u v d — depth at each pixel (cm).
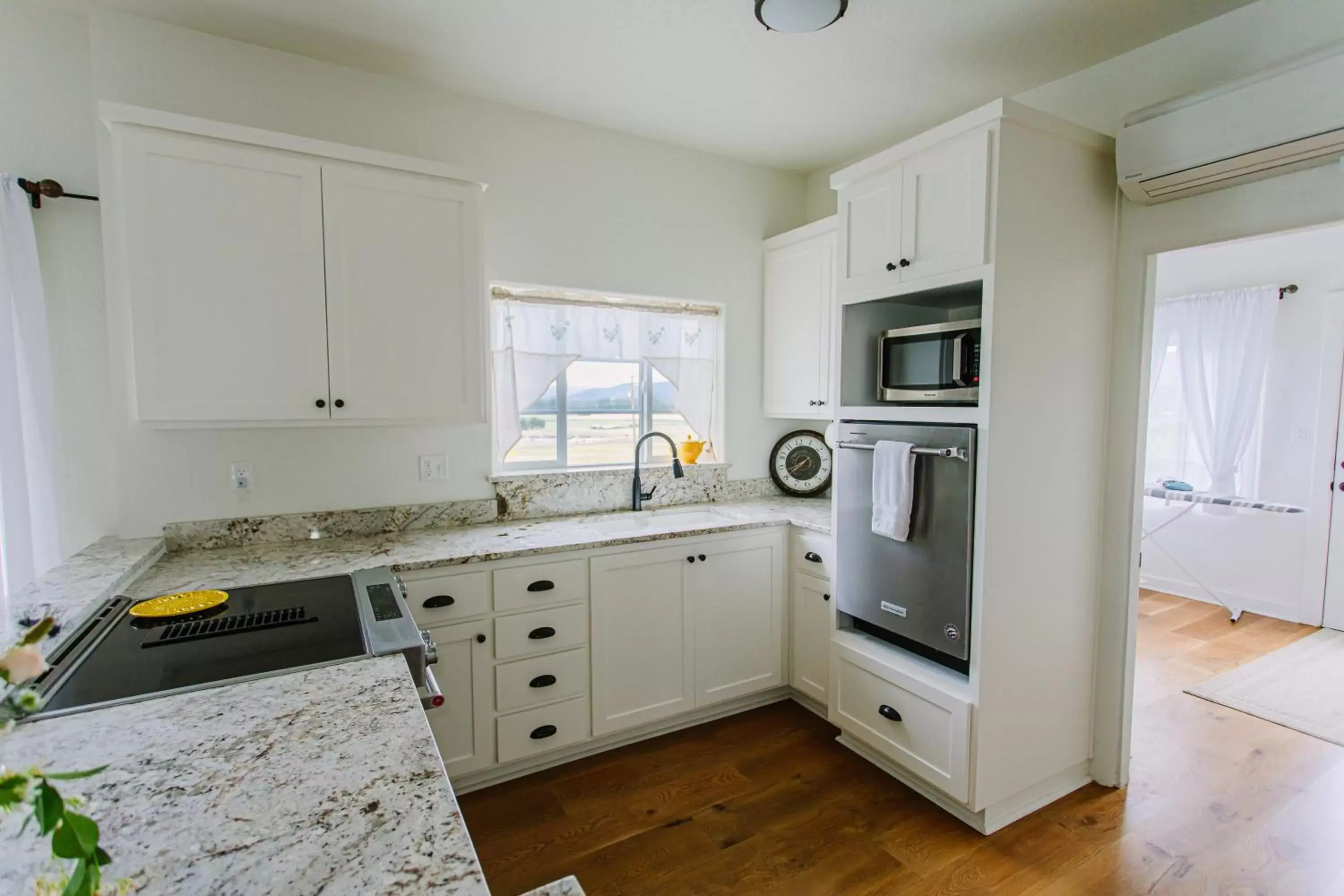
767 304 335
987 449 193
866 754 247
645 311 310
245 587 175
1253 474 407
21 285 195
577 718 239
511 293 275
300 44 220
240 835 71
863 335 246
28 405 198
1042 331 202
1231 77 195
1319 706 283
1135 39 212
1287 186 180
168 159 182
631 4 197
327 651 130
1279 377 395
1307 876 183
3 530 192
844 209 239
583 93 255
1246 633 372
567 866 190
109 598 162
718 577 268
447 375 223
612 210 291
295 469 235
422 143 249
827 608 267
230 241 190
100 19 203
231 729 96
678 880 184
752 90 251
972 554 197
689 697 264
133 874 65
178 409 187
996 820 207
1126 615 221
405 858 68
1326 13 176
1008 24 204
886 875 185
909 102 261
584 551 236
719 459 332
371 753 90
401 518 253
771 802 220
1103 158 213
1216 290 423
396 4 198
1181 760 243
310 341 202
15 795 52
